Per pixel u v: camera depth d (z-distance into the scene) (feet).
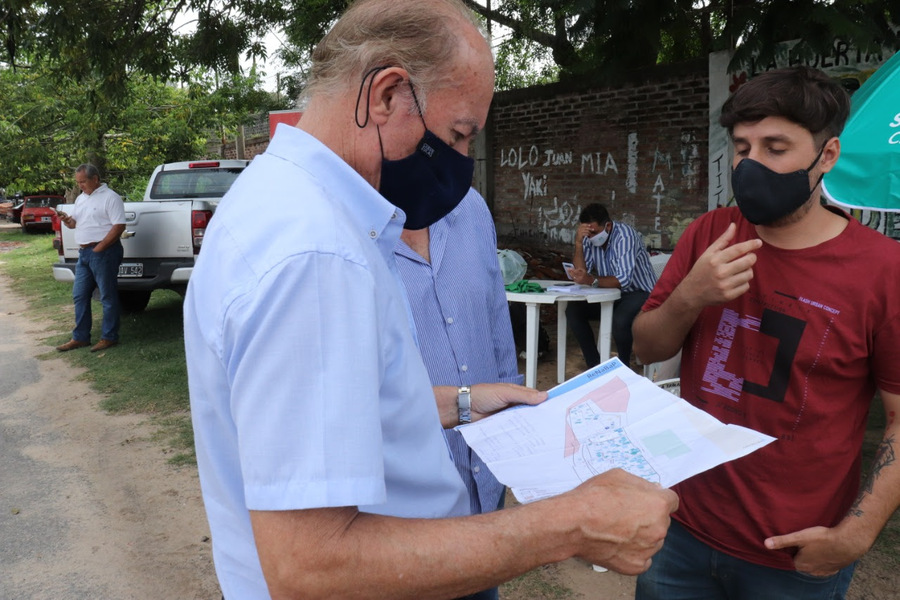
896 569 9.41
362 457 2.97
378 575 3.03
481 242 6.59
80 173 22.41
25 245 70.59
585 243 17.28
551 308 23.41
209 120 59.16
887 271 4.72
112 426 16.63
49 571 10.76
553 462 4.49
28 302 34.68
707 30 22.34
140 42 27.27
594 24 18.35
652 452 4.42
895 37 15.58
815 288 4.92
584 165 27.66
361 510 3.46
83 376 20.65
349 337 3.02
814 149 4.75
